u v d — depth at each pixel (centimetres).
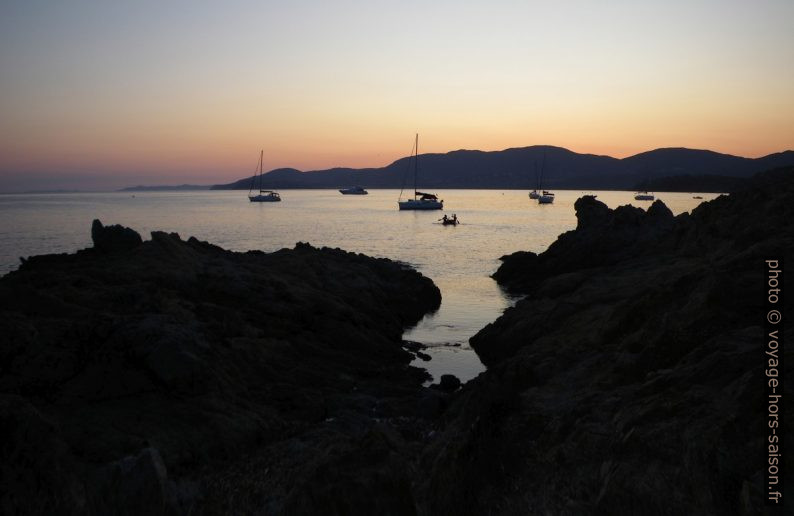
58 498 875
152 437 1595
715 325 1377
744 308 1391
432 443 1363
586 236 6016
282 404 2188
